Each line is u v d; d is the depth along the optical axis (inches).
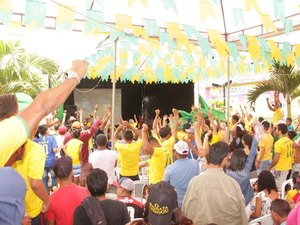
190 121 519.5
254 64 421.7
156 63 463.2
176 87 789.2
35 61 509.0
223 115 558.3
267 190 165.3
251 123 450.9
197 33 226.8
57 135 372.8
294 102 708.7
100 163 224.8
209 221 115.0
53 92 53.7
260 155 274.5
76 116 633.0
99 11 189.0
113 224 109.3
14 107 70.8
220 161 120.3
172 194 73.8
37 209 116.6
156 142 214.8
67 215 124.6
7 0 149.4
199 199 118.0
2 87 484.7
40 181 109.4
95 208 100.2
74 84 56.7
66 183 128.3
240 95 876.0
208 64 463.5
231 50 236.5
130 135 245.4
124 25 203.6
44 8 163.6
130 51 382.9
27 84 500.7
